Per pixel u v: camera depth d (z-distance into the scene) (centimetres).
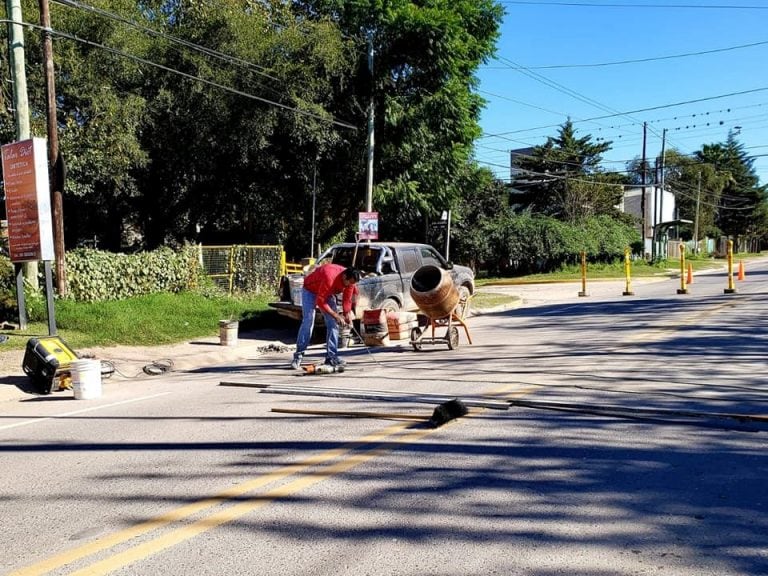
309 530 410
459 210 3722
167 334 1461
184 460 571
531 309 2031
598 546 374
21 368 1077
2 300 1399
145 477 530
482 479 487
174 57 2236
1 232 1520
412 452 557
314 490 479
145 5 2308
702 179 7638
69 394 947
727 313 1507
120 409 812
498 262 4341
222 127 2350
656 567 348
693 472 489
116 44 2020
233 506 456
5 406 871
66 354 962
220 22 2212
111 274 1655
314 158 2633
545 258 4275
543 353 1077
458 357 1095
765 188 8694
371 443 587
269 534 407
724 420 620
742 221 8575
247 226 3145
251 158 2573
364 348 1319
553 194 5525
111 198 2645
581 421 633
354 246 1492
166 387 969
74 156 1923
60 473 555
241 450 591
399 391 811
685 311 1600
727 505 427
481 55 2878
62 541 412
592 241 4425
